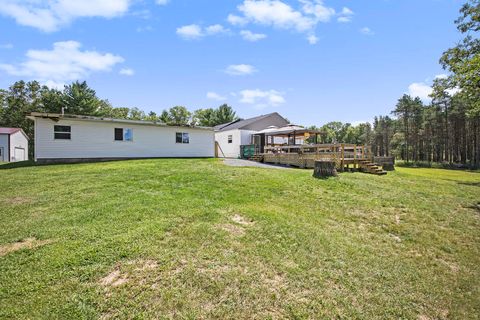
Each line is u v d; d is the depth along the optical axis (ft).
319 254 11.16
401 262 11.36
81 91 107.34
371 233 14.56
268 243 11.68
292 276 9.27
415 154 120.06
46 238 11.44
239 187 22.30
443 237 14.53
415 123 120.67
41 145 43.42
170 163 39.40
